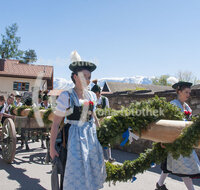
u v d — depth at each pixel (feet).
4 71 78.48
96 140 8.21
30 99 22.59
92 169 7.69
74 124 7.98
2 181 13.52
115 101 28.40
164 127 8.25
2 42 135.03
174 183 13.80
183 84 11.26
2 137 18.26
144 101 9.21
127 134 8.51
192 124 7.97
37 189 12.39
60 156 7.95
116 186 13.14
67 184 7.22
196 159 9.75
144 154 10.46
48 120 14.67
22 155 20.61
